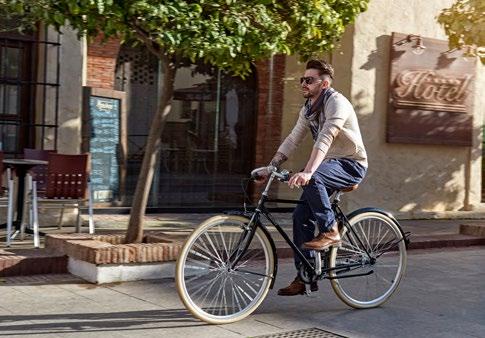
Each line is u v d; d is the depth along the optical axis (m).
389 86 12.84
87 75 11.41
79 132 10.55
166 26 6.37
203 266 5.50
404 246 6.43
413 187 13.30
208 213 12.59
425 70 13.17
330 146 5.73
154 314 5.71
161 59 7.20
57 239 7.32
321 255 5.96
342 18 7.61
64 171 8.34
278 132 13.32
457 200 13.88
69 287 6.54
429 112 13.28
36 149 9.77
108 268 6.71
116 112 11.40
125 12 6.14
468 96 13.76
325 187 5.68
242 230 5.63
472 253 9.67
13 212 8.89
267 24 6.61
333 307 6.20
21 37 10.28
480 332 5.58
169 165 12.56
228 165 13.15
